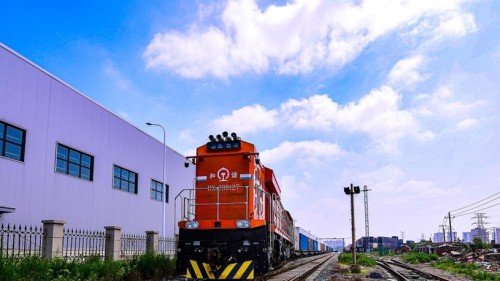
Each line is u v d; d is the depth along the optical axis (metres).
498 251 49.00
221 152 15.92
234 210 15.23
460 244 68.62
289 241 28.14
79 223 25.39
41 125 22.69
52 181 23.25
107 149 29.22
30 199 21.48
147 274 17.33
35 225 21.67
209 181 15.82
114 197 29.70
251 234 13.90
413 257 48.19
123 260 17.97
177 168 42.38
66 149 25.00
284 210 25.16
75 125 25.70
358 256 39.22
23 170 21.17
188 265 13.98
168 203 39.38
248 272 13.62
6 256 12.48
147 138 35.81
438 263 39.09
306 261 37.09
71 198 24.83
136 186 33.47
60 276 13.00
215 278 13.72
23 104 21.47
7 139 20.53
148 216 34.91
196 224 14.21
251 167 15.58
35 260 12.89
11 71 20.78
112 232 19.00
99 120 28.44
